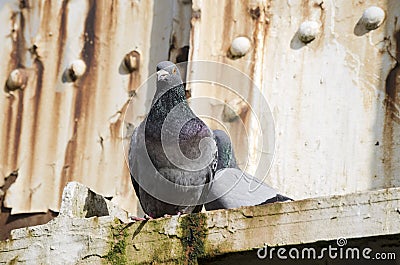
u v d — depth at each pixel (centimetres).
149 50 1195
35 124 1198
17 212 1160
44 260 852
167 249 820
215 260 816
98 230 846
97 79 1202
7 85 1218
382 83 1088
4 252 865
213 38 1143
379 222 771
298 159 1088
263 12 1151
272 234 796
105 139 1173
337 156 1075
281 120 1107
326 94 1105
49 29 1236
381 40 1105
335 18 1130
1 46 1237
